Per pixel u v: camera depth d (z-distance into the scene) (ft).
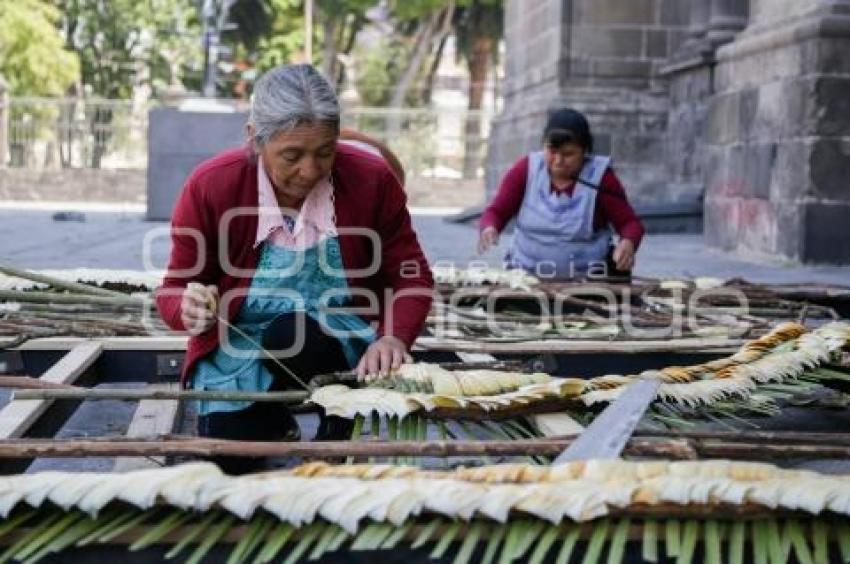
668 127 61.82
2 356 15.72
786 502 8.14
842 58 36.17
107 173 104.53
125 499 7.96
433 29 133.28
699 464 8.46
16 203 97.25
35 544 7.90
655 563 8.04
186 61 143.74
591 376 16.01
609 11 62.34
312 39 134.00
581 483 8.16
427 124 113.39
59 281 14.78
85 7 138.21
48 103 107.86
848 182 36.55
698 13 58.75
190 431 14.57
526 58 70.59
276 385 12.13
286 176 10.79
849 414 15.38
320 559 8.16
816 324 19.58
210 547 8.10
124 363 16.11
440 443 9.53
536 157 22.59
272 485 8.14
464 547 7.97
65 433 14.83
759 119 40.09
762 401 12.19
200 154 62.54
